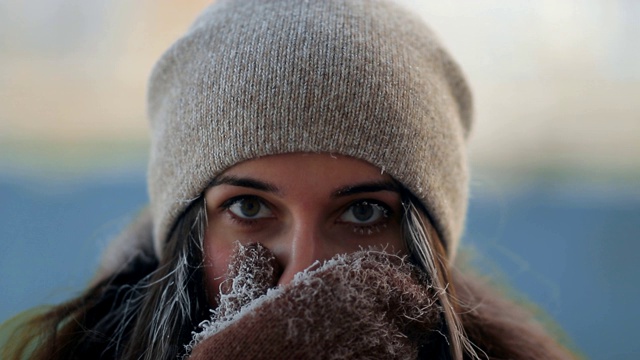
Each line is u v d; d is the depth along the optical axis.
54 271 1.32
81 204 1.36
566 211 1.38
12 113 1.36
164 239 0.80
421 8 1.29
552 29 1.33
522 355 0.94
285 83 0.66
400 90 0.69
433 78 0.77
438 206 0.74
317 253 0.69
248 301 0.68
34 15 1.35
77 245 1.34
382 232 0.73
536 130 1.37
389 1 0.80
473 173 1.37
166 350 0.75
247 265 0.69
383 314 0.64
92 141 1.38
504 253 1.35
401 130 0.68
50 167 1.37
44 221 1.34
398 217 0.73
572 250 1.38
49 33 1.36
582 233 1.38
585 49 1.34
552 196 1.38
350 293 0.62
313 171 0.67
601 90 1.35
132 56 1.37
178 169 0.73
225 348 0.62
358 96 0.67
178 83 0.76
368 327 0.62
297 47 0.68
